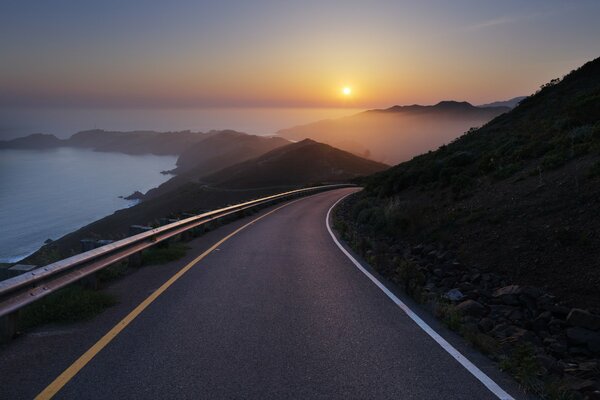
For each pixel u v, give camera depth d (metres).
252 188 195.50
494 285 7.38
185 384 3.47
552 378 3.80
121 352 4.14
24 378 3.52
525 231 9.09
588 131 13.92
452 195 15.00
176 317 5.35
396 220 14.27
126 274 7.98
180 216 16.33
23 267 5.15
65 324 5.00
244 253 10.76
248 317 5.43
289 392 3.38
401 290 7.23
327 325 5.21
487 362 4.17
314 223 19.97
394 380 3.68
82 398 3.20
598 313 5.73
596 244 7.27
